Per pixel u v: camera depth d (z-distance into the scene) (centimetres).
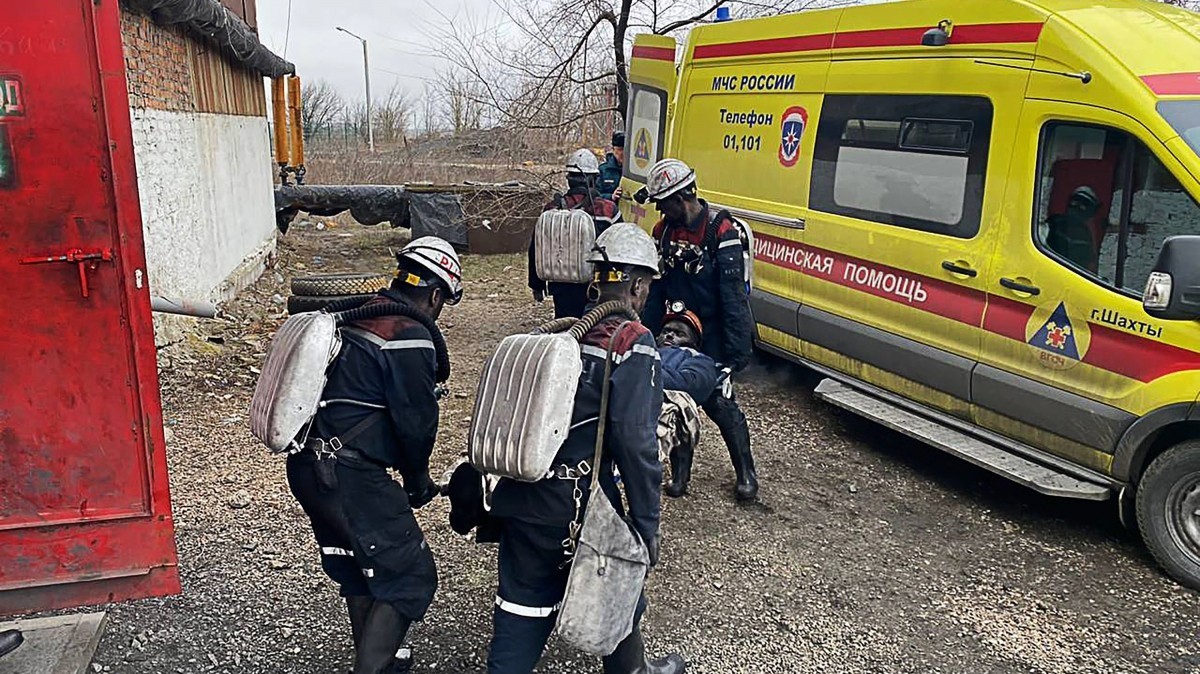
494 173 1500
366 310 283
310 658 328
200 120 829
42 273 232
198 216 802
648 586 390
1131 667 340
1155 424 392
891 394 542
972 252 477
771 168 633
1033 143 446
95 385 242
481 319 917
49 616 340
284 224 1373
